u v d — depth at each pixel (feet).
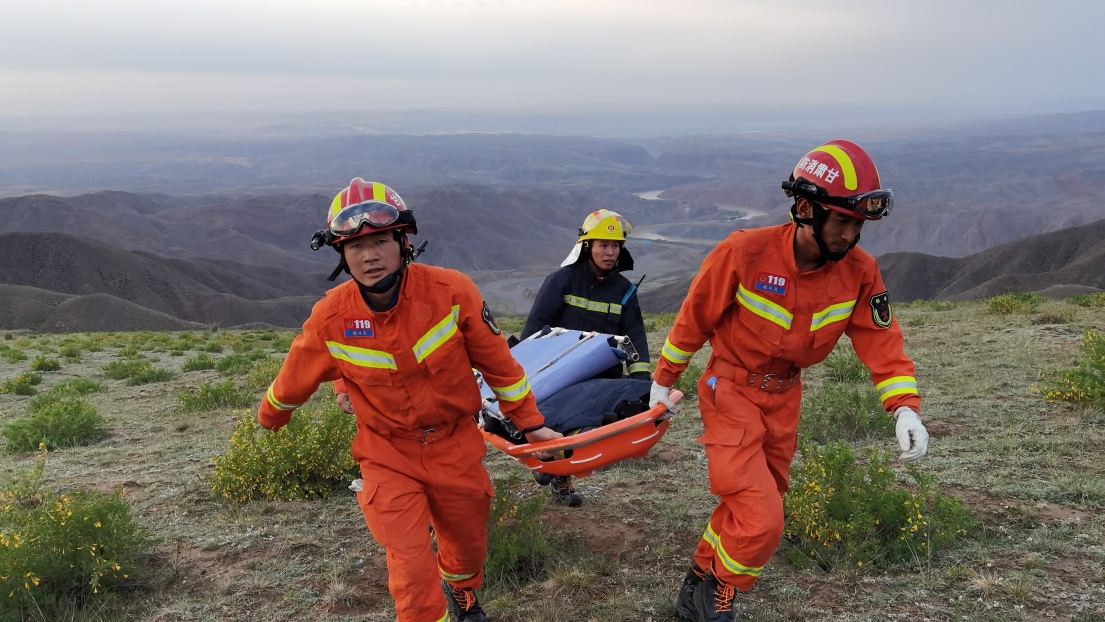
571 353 17.26
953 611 13.67
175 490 24.95
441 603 11.80
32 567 16.66
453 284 11.71
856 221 11.25
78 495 19.08
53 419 35.50
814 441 25.86
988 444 23.39
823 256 11.88
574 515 19.92
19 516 18.78
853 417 27.04
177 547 19.66
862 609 14.06
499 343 12.28
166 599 16.84
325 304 11.69
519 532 17.53
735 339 12.88
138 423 39.50
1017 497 18.99
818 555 16.17
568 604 15.11
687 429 28.60
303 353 12.03
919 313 69.67
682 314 13.12
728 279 12.43
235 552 19.10
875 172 11.28
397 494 12.03
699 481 22.17
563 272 19.39
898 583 14.94
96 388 53.11
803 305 12.26
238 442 24.16
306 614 15.58
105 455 31.45
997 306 59.88
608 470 23.71
